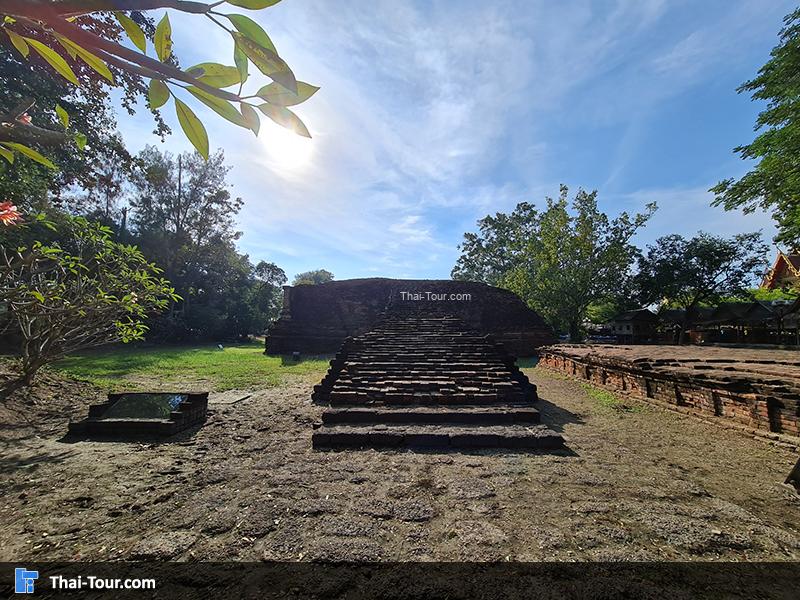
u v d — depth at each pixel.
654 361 7.22
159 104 0.78
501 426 5.29
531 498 3.31
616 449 4.62
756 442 4.77
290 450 4.60
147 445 4.75
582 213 22.81
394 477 3.78
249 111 0.77
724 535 2.72
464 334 9.80
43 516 2.99
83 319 6.89
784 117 11.45
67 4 0.60
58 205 10.25
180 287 28.03
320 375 10.95
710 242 24.94
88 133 10.55
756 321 20.97
